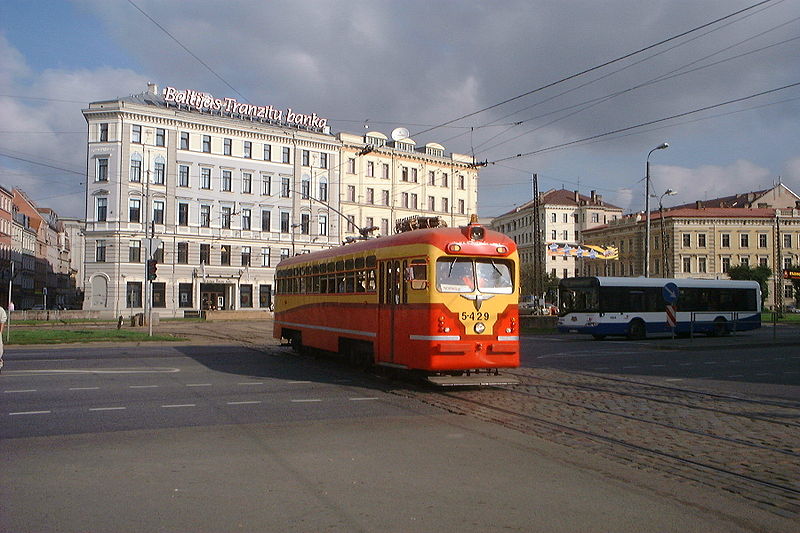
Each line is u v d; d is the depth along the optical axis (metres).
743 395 12.76
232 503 5.71
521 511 5.60
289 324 20.70
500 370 16.94
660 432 9.10
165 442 8.14
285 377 14.97
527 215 108.62
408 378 14.67
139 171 60.19
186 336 29.53
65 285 132.38
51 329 34.81
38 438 8.33
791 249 80.69
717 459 7.62
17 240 90.19
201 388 13.03
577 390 13.22
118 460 7.21
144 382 13.90
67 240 135.75
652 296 32.53
